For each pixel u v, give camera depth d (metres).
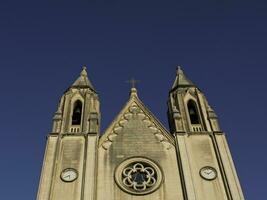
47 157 40.22
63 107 47.25
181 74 53.88
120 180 38.69
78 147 41.75
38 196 36.50
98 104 49.53
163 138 43.25
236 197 36.81
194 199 36.38
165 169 39.81
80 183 38.16
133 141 42.84
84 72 53.69
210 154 41.34
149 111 46.31
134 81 50.94
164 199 37.03
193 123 46.34
